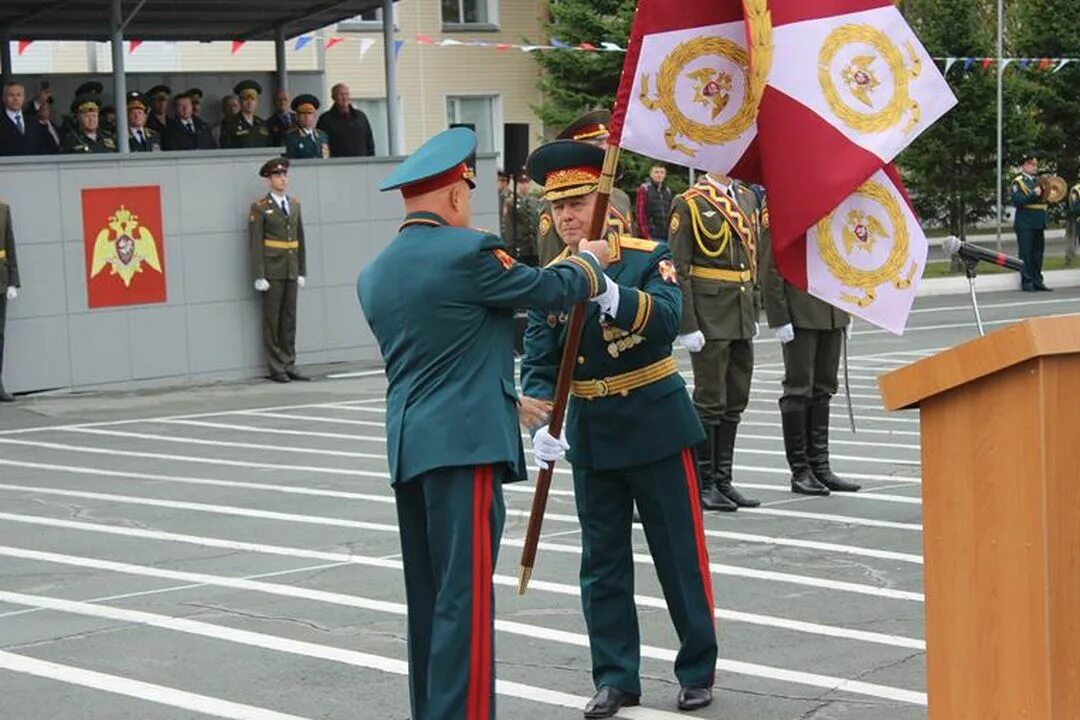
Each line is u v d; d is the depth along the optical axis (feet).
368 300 20.21
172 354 64.13
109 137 67.00
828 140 20.13
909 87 20.39
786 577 30.40
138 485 42.16
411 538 20.36
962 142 107.34
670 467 22.57
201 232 64.59
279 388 62.80
